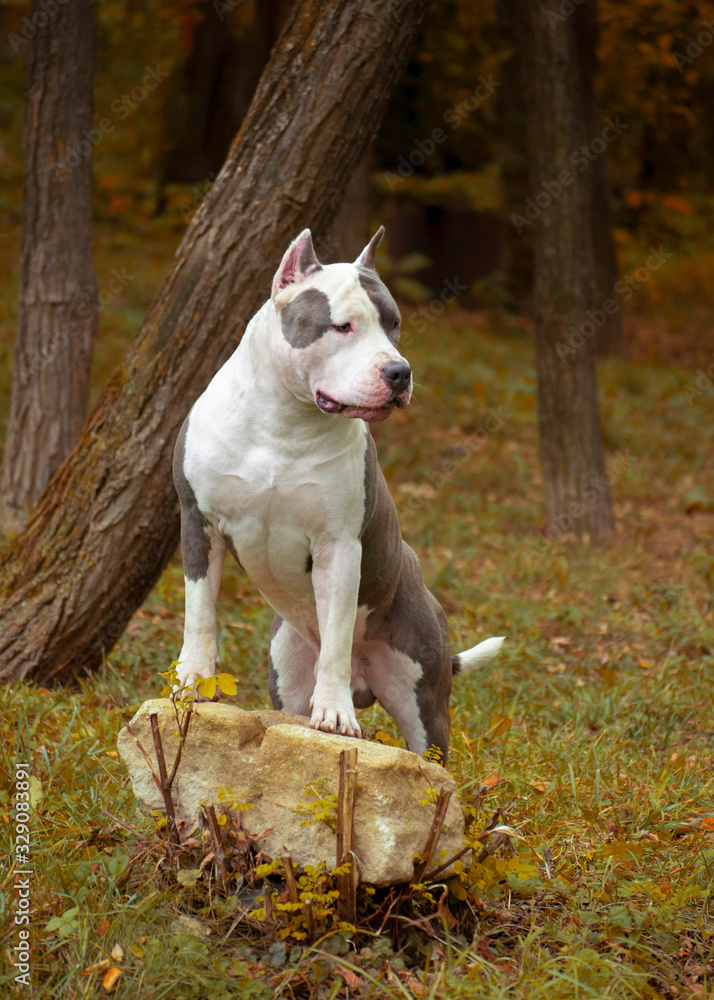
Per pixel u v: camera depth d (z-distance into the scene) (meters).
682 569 9.49
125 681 5.99
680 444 13.77
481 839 3.79
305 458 3.76
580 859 4.24
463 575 8.69
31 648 5.81
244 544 3.90
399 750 3.49
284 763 3.55
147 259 18.64
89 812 4.12
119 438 5.69
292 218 5.42
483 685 6.55
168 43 19.27
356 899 3.46
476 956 3.37
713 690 6.57
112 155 21.03
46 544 5.88
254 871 3.51
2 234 18.30
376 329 3.64
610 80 16.48
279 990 3.15
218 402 3.86
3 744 4.66
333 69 5.30
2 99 22.59
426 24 18.12
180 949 3.27
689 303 23.78
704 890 3.93
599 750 5.43
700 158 26.44
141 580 5.90
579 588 8.73
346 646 3.83
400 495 10.95
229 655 6.52
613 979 3.36
